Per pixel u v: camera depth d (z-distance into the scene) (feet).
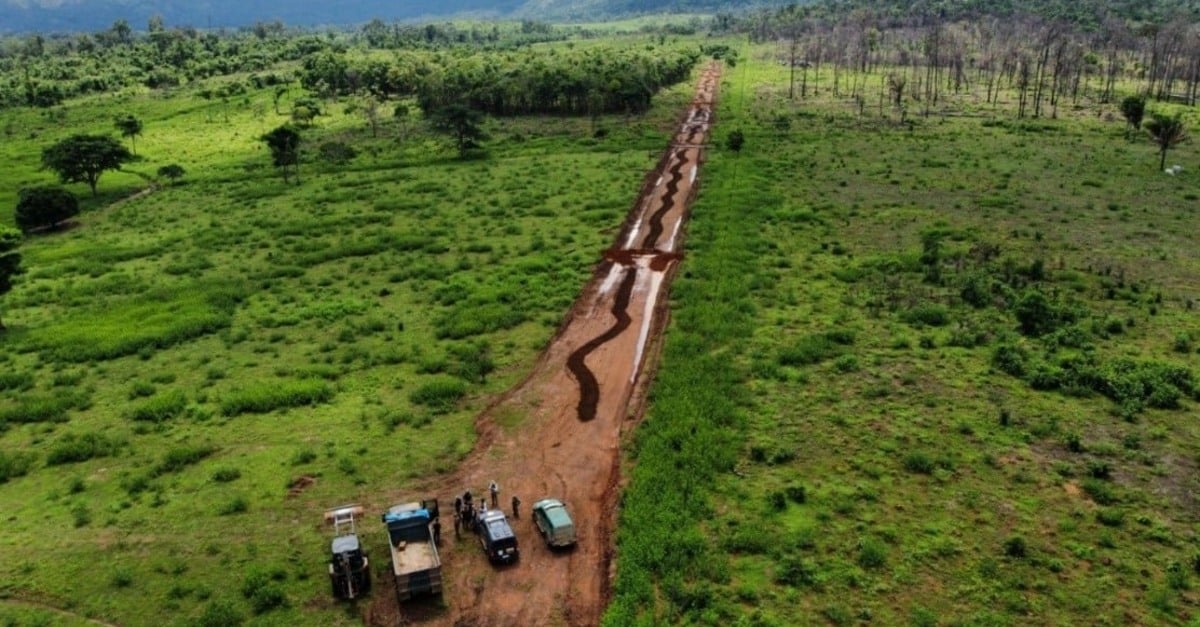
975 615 94.27
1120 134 387.96
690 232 256.11
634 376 163.84
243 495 124.98
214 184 374.02
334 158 402.93
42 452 143.23
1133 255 215.51
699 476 123.13
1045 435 130.82
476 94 525.75
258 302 218.79
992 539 107.24
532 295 208.54
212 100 617.62
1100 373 145.38
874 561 103.04
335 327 196.85
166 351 188.03
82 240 299.38
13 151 463.83
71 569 109.50
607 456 135.13
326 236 280.31
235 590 104.47
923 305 183.93
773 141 397.80
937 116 465.88
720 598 98.37
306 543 113.19
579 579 106.22
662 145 402.52
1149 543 105.70
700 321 182.91
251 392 157.99
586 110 515.91
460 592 104.12
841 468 123.85
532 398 155.02
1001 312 181.37
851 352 164.25
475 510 116.78
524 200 308.19
